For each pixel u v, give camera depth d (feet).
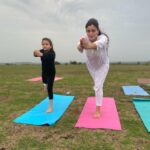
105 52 14.39
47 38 15.37
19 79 37.32
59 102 18.85
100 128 12.60
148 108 16.83
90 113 15.51
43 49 15.49
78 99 20.30
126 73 51.06
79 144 10.59
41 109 16.61
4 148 10.18
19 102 19.12
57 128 12.68
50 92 15.70
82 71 58.85
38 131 12.22
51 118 14.25
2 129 12.50
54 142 10.82
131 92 23.59
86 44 13.46
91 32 14.23
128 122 13.79
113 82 33.09
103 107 17.03
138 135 11.74
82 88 26.71
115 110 16.24
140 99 19.39
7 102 19.13
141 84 30.86
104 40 13.88
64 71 59.26
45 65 15.19
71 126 13.01
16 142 10.82
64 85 29.48
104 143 10.71
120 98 20.77
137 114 15.48
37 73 52.31
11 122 13.66
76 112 15.98
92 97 20.77
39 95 22.18
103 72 14.76
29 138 11.28
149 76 43.27
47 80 15.61
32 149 10.09
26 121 13.74
